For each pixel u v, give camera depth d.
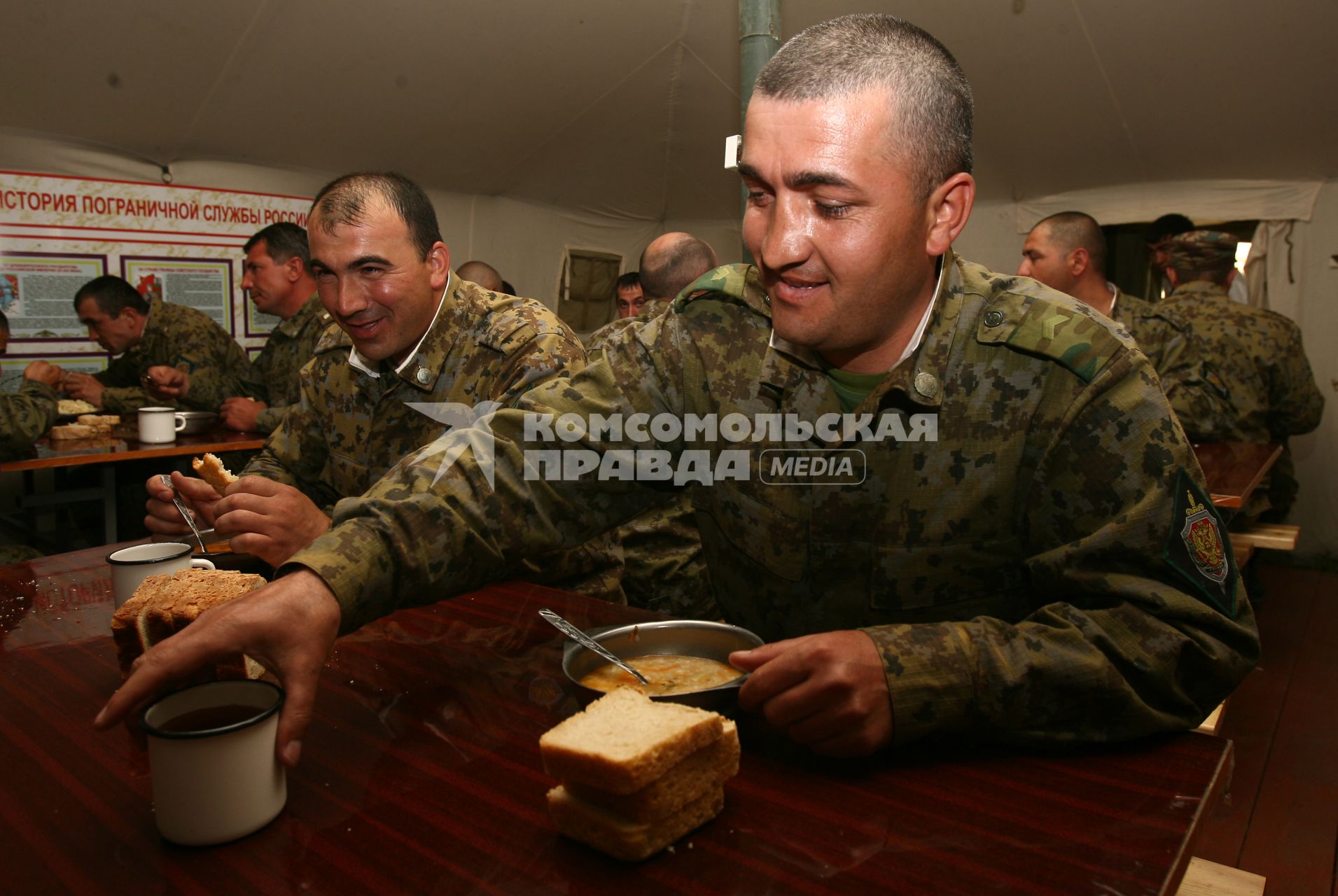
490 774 0.75
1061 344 0.89
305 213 4.36
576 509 1.00
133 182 3.84
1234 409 3.28
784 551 1.03
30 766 0.77
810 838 0.65
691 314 1.07
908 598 0.99
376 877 0.60
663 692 0.82
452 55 3.66
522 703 0.88
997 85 3.72
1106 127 3.86
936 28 3.45
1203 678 0.80
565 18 3.57
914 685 0.74
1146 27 3.26
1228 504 1.96
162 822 0.64
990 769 0.76
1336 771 2.28
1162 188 4.20
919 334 0.95
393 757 0.78
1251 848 1.93
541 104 4.20
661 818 0.62
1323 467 4.20
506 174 4.83
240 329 4.25
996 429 0.93
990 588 0.98
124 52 3.16
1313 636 3.33
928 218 0.82
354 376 1.73
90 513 3.62
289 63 3.46
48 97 3.30
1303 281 4.03
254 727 0.64
